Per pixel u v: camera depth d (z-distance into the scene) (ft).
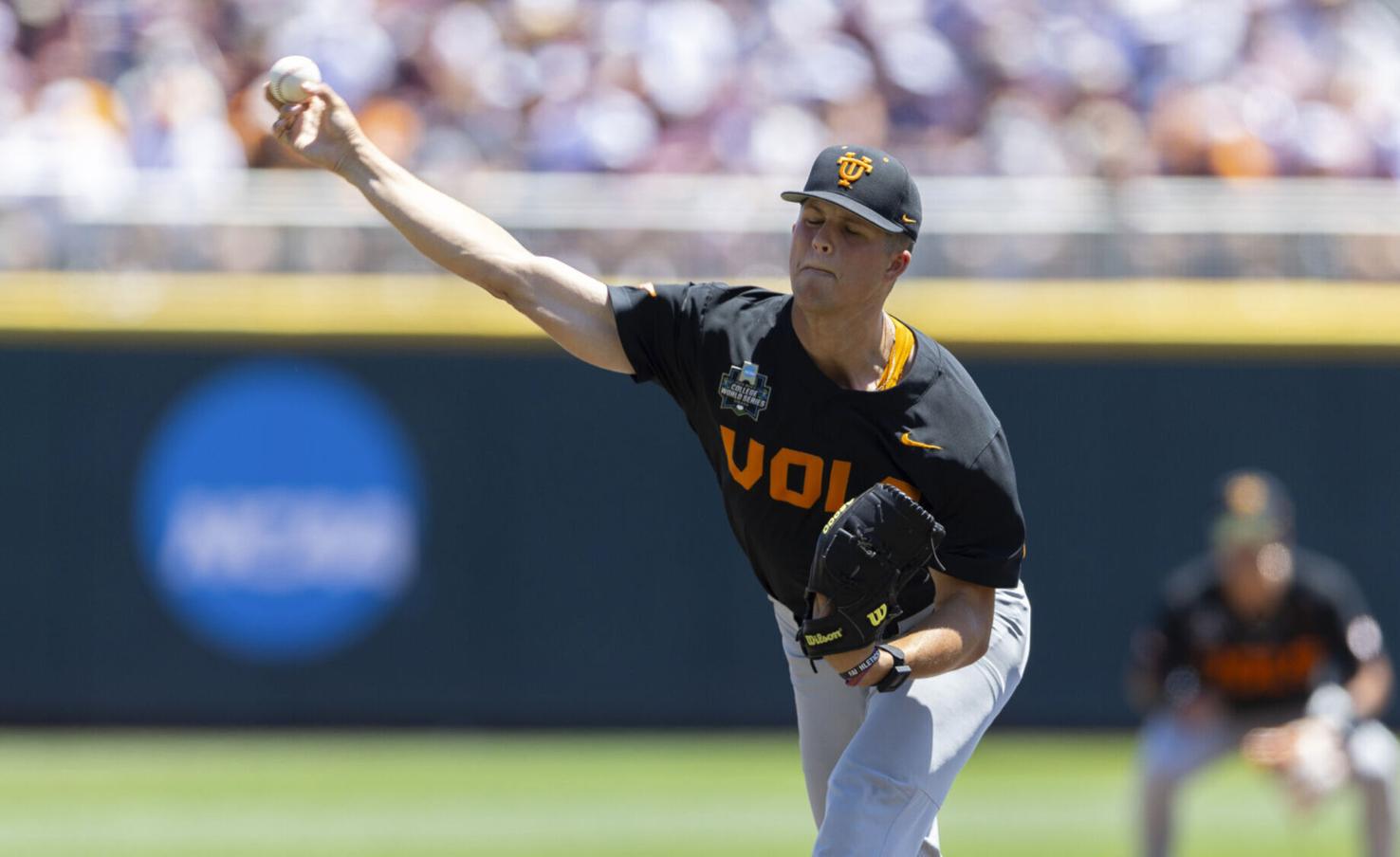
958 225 139.44
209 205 135.54
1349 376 140.26
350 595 136.67
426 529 137.18
